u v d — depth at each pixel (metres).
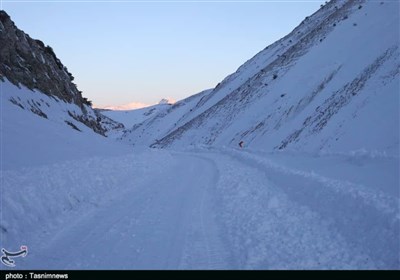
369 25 67.81
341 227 9.16
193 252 8.45
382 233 7.80
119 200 14.01
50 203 11.50
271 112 64.44
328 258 7.79
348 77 51.91
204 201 13.98
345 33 72.94
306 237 9.08
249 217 11.26
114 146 26.55
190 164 29.73
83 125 33.03
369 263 7.30
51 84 34.47
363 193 9.91
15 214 9.80
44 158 14.31
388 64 43.88
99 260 7.94
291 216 10.96
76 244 8.98
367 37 62.22
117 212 12.13
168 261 7.89
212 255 8.27
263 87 83.44
